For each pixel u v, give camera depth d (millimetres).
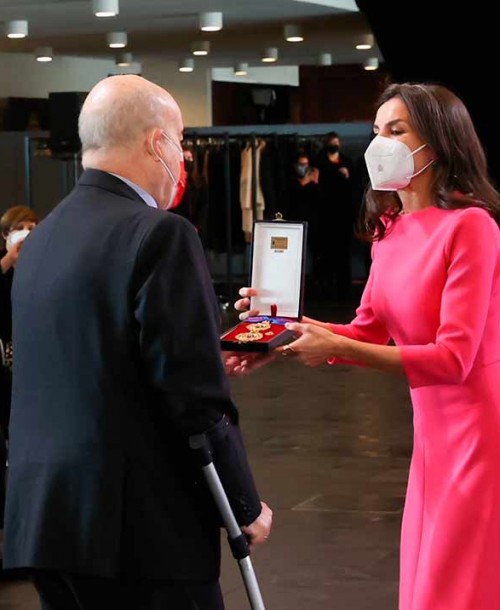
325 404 9820
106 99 2984
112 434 2840
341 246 17141
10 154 18656
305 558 5746
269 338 3357
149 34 18953
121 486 2834
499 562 3338
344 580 5430
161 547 2852
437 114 3346
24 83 21328
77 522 2857
